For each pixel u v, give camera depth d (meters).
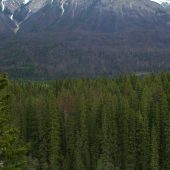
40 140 117.06
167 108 112.00
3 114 20.06
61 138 117.75
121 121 113.56
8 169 19.45
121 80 155.12
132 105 120.62
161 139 111.62
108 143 111.75
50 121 115.44
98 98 121.81
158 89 121.50
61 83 157.25
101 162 107.25
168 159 109.44
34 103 122.25
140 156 112.00
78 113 119.31
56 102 121.56
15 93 137.62
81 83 143.00
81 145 113.44
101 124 117.75
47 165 112.38
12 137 19.88
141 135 111.62
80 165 110.75
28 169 104.62
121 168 112.44
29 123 120.19
